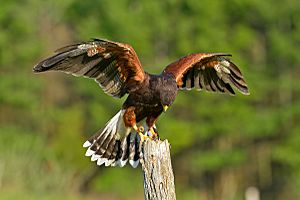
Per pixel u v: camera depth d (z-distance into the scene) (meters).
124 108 11.37
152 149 9.55
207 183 42.47
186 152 42.09
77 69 10.85
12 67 41.38
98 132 11.65
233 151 40.25
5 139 37.91
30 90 40.91
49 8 43.09
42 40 42.38
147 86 11.02
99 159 11.55
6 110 41.41
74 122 40.25
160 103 11.11
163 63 38.09
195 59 11.62
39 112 41.00
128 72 11.03
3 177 29.02
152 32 39.16
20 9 41.06
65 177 32.28
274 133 40.34
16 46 40.91
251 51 42.91
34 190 29.34
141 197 39.44
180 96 38.34
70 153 37.97
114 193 39.16
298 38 39.78
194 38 39.16
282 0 40.00
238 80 12.02
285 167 41.47
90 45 10.47
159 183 9.53
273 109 41.03
